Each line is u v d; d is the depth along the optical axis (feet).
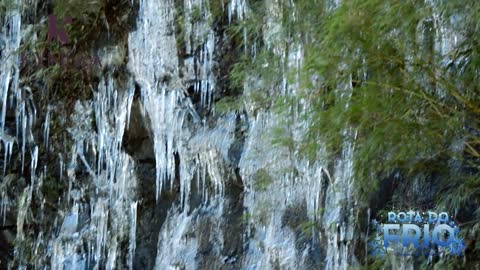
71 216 38.81
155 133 36.04
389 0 25.23
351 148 29.25
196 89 35.50
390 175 29.09
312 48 28.73
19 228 39.83
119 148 37.32
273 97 33.17
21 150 40.01
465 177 27.25
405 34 25.79
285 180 32.17
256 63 33.63
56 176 39.40
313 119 27.81
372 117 26.12
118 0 37.63
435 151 26.73
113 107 37.65
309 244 31.37
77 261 38.06
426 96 26.09
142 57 36.76
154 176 36.47
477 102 26.17
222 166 34.12
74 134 38.91
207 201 34.47
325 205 30.78
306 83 28.09
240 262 33.01
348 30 25.53
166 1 36.40
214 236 33.78
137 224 36.55
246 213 33.27
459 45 26.11
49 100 39.55
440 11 25.72
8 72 40.22
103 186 37.88
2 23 40.98
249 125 33.94
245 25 34.04
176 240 34.65
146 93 36.52
